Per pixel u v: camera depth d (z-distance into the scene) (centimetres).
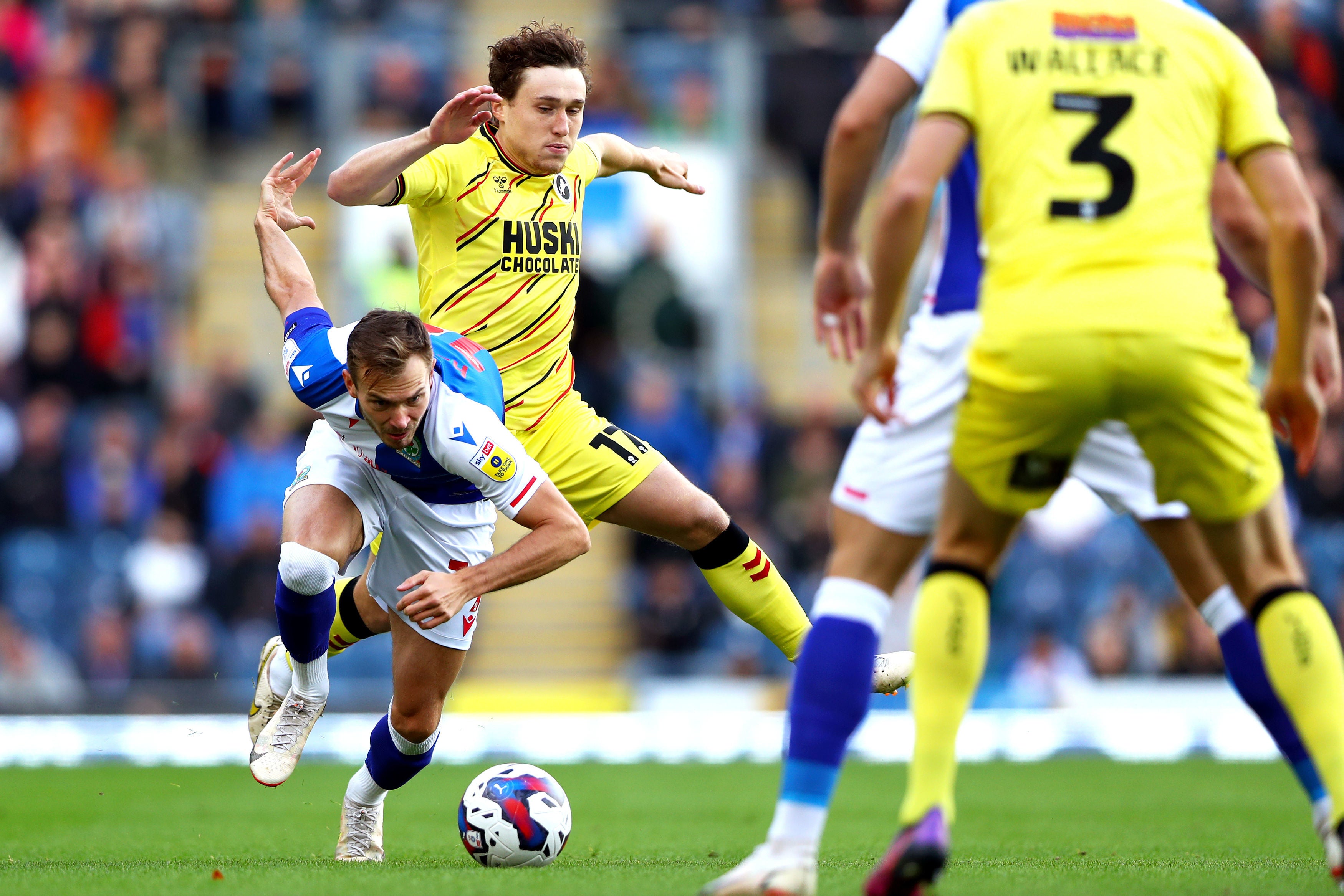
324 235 5691
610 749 4094
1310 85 5947
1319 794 1354
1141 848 1888
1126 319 1147
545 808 1639
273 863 1691
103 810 2602
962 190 1329
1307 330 1225
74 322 4972
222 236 5744
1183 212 1184
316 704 1683
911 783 1224
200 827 2300
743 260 5591
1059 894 1304
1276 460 1246
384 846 1984
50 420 4619
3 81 5725
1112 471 1418
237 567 4434
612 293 5062
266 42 5797
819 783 1250
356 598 1870
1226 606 1420
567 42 1811
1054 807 2647
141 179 5534
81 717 4200
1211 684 4441
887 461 1290
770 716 4206
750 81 5919
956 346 1284
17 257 5153
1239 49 1247
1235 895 1290
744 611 1914
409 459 1600
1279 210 1202
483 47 5981
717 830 2242
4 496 4562
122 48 5803
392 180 1717
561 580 5019
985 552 1255
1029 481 1215
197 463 4625
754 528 4669
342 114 5741
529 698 4531
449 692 1716
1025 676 4453
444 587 1490
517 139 1816
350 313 5122
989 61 1220
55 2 5866
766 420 4916
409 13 6047
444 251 1830
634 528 1900
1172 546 1430
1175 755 4131
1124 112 1197
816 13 6062
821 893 1333
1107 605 4497
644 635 4550
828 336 1360
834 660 1261
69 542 4566
